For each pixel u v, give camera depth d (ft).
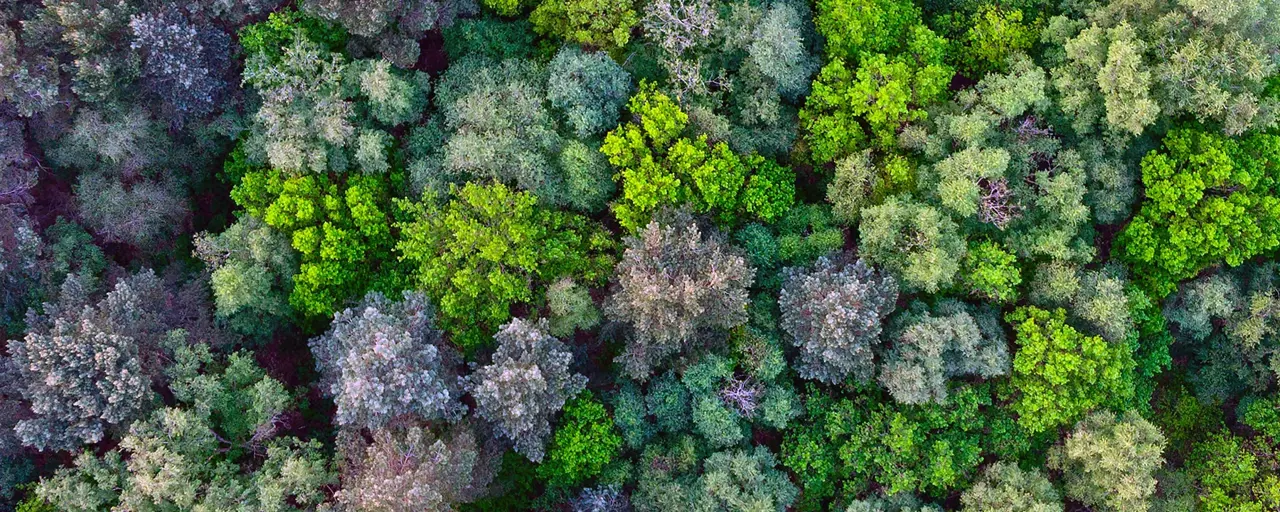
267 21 91.66
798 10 99.50
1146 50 87.45
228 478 81.46
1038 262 94.53
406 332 80.64
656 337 85.51
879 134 93.30
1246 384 101.09
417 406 80.94
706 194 88.53
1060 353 85.46
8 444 83.51
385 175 96.37
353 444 83.46
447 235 88.99
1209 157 87.56
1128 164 94.02
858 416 91.35
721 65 98.68
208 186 104.58
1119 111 86.38
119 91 89.92
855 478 91.50
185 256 102.53
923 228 86.89
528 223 88.17
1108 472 87.15
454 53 100.37
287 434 91.86
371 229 89.56
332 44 95.66
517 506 96.12
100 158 95.91
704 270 85.87
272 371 96.68
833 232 92.63
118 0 86.33
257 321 95.14
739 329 90.84
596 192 91.61
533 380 80.84
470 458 82.84
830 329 84.64
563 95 91.35
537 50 100.99
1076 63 90.84
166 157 97.76
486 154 87.97
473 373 86.84
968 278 89.76
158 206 95.25
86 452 79.30
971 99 92.94
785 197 94.79
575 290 89.10
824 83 94.99
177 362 86.53
